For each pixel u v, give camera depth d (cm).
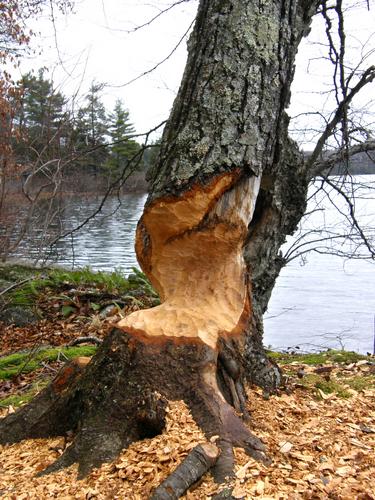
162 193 328
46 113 1227
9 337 818
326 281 1405
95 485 269
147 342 317
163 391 304
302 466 275
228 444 277
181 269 355
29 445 332
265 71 341
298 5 420
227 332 336
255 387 356
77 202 1627
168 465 266
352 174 657
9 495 273
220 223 336
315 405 367
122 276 1045
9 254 1223
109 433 296
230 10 348
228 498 243
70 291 948
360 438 322
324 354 656
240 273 354
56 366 650
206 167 323
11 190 1285
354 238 825
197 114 333
